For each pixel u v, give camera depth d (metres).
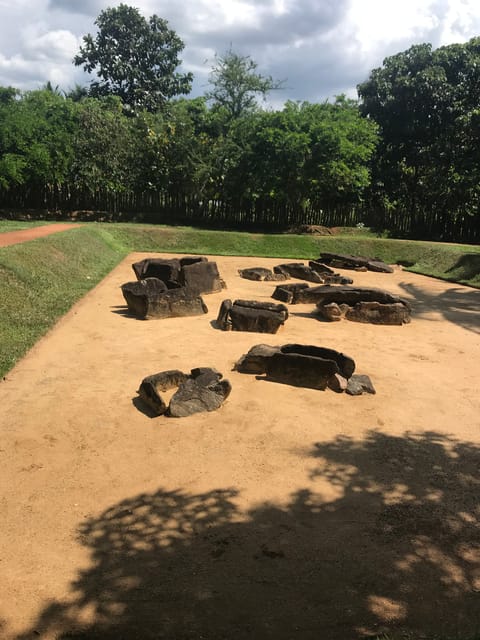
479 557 4.41
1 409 6.97
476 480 5.69
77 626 3.58
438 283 20.77
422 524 4.85
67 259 17.53
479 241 35.47
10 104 35.66
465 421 7.27
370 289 14.16
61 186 36.97
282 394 7.97
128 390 7.86
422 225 37.09
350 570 4.20
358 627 3.61
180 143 36.19
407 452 6.27
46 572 4.09
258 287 17.91
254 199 36.84
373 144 35.78
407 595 3.94
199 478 5.52
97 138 35.66
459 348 11.05
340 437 6.61
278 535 4.62
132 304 12.81
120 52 49.47
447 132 35.12
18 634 3.50
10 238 18.42
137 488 5.30
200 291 15.98
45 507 4.92
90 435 6.38
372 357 10.16
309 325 12.68
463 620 3.69
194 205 38.25
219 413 7.16
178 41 50.38
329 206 37.84
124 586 3.96
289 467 5.82
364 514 4.98
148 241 27.77
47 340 10.15
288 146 32.94
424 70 36.31
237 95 40.25
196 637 3.50
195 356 9.66
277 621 3.65
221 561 4.27
